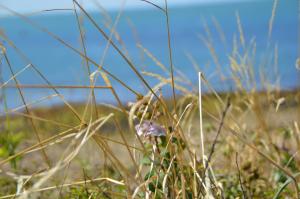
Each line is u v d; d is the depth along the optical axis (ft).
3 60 9.13
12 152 12.12
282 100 12.91
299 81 14.51
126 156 15.60
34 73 10.47
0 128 14.55
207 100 13.16
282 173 10.85
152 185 8.52
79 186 10.39
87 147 14.14
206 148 14.01
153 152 8.59
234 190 10.87
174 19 544.21
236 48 14.55
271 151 13.32
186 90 11.80
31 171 12.07
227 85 14.14
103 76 8.45
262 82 14.56
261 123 13.65
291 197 10.53
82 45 9.12
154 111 8.86
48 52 157.28
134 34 12.37
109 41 8.41
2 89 9.66
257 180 12.37
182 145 9.01
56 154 14.78
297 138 12.76
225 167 13.05
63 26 305.53
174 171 8.47
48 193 10.52
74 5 9.03
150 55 12.42
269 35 14.78
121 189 10.21
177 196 8.34
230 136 13.33
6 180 11.18
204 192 8.77
